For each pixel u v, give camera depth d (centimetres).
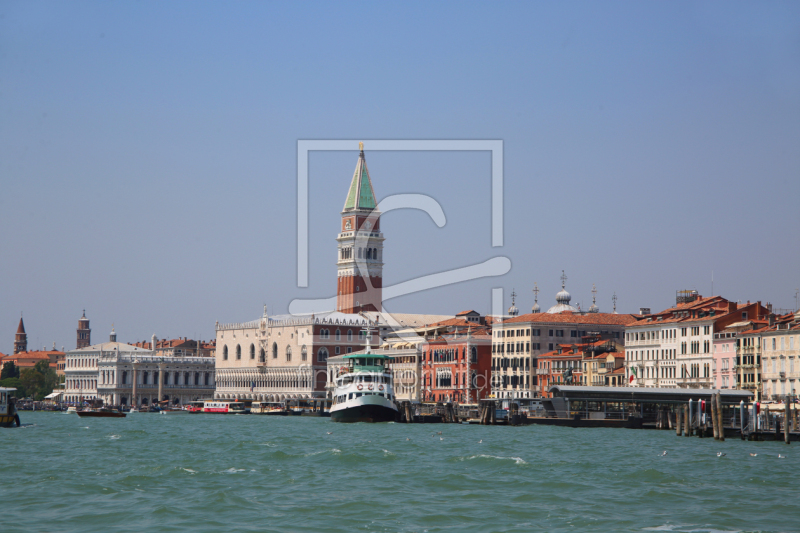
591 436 15100
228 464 10300
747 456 11088
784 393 17562
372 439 14362
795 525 6950
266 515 7194
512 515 7250
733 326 19388
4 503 7650
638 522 7025
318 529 6756
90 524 6888
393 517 7156
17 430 16962
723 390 17600
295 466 10106
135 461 10612
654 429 17488
